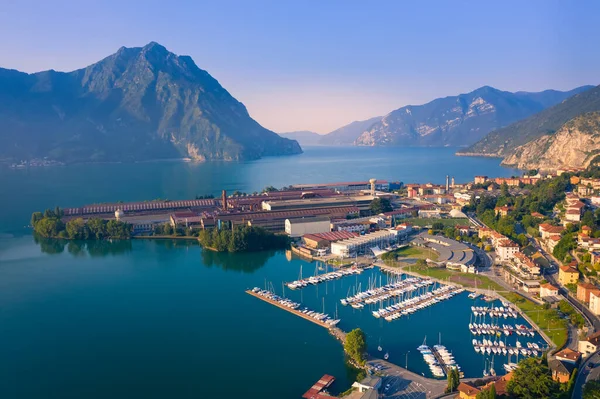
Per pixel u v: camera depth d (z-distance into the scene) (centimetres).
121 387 19588
